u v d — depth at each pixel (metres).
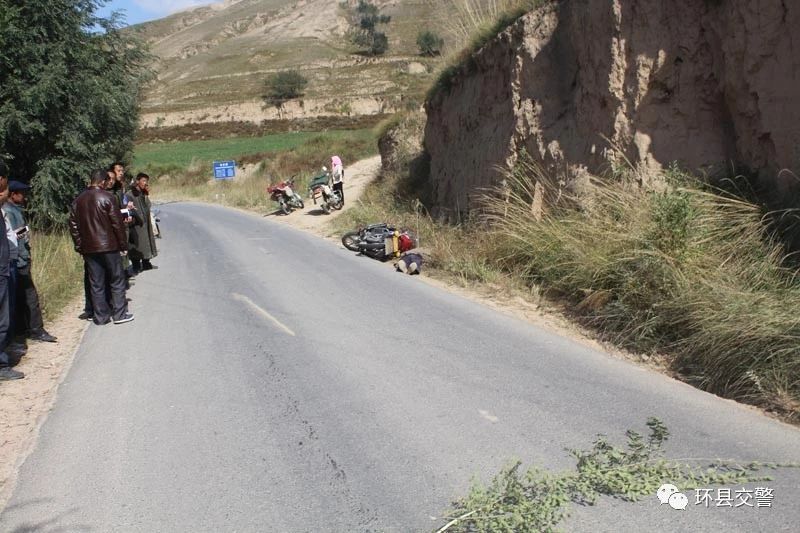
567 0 10.39
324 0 141.50
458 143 13.82
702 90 8.07
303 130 72.50
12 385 5.86
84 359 6.49
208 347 6.65
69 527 3.49
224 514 3.57
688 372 5.57
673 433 4.34
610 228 7.63
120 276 7.89
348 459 4.15
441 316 7.56
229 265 11.64
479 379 5.46
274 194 21.42
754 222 6.61
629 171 8.30
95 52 15.66
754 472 3.79
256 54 112.69
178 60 130.38
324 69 95.50
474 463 4.04
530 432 4.44
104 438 4.59
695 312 5.82
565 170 9.57
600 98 8.88
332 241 14.67
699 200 7.00
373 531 3.36
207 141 70.62
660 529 3.28
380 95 78.50
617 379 5.40
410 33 104.12
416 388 5.31
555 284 8.13
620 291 6.86
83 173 14.98
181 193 40.22
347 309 7.99
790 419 4.54
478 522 3.37
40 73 13.89
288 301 8.52
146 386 5.60
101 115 15.80
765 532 3.22
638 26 8.41
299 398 5.19
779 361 4.89
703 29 7.98
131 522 3.52
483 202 11.64
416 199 16.06
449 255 10.48
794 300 5.34
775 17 6.95
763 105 7.13
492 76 12.36
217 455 4.27
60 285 9.70
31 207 14.60
